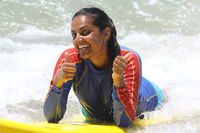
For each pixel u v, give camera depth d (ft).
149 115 22.45
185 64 32.27
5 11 40.96
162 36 38.40
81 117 22.57
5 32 37.04
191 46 36.04
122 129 19.65
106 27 18.43
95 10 18.29
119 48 19.27
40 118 22.99
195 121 21.58
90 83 19.60
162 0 47.03
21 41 35.63
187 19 42.39
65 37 37.45
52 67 31.27
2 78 28.66
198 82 28.60
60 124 18.97
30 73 29.89
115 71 17.84
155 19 42.06
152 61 32.86
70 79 18.31
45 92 27.07
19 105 24.72
